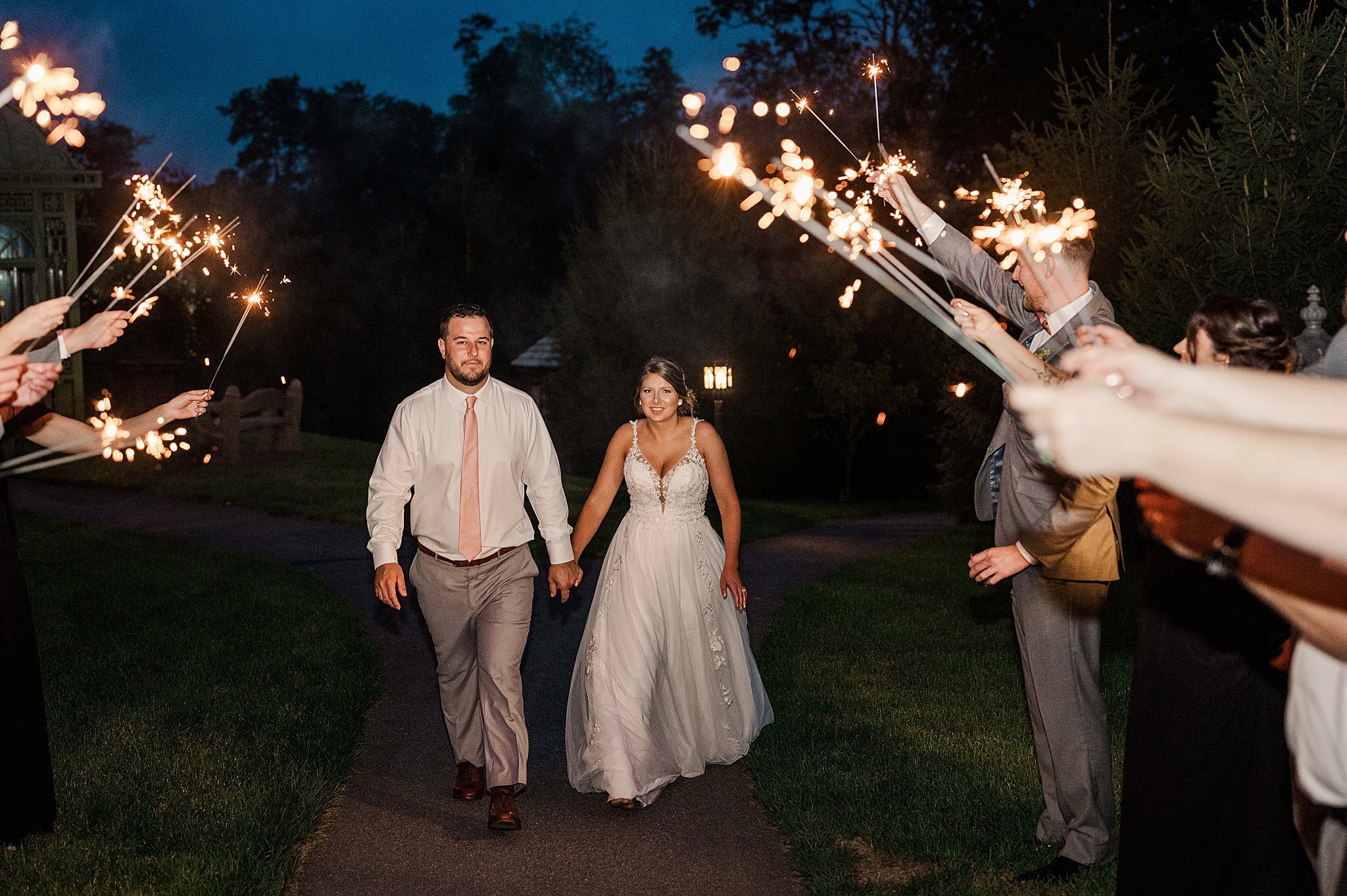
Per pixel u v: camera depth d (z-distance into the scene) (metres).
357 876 3.96
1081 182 10.31
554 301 21.53
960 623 7.89
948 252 4.07
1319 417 1.26
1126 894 2.93
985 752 5.05
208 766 4.77
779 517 15.28
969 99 23.83
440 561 4.51
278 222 41.16
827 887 3.76
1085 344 2.26
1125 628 7.73
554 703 6.09
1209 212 7.08
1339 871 2.08
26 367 2.92
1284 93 6.78
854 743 5.20
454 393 4.51
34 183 16.92
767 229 27.02
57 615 7.61
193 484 14.82
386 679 6.45
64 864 3.83
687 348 20.36
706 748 4.97
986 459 3.89
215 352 26.83
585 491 15.43
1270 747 2.65
